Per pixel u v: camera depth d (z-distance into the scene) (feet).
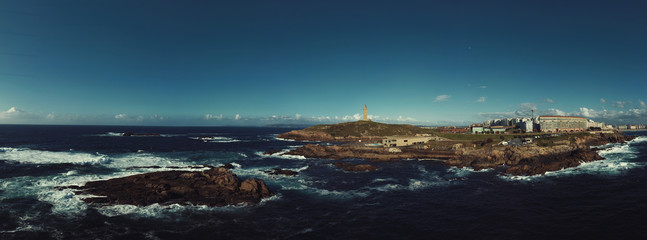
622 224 128.77
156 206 150.51
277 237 120.67
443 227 131.03
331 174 243.40
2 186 178.40
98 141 534.37
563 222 133.08
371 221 138.41
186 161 300.40
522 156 279.90
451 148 378.32
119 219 134.62
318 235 123.03
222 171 196.75
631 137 568.82
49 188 175.22
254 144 540.11
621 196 167.12
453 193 184.14
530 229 126.62
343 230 128.26
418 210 153.17
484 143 413.18
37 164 251.39
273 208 154.61
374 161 314.96
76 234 118.93
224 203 157.07
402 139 425.28
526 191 184.55
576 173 230.89
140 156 330.54
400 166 284.00
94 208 146.20
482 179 222.28
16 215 135.33
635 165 257.55
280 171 244.63
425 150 371.35
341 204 163.02
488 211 149.79
